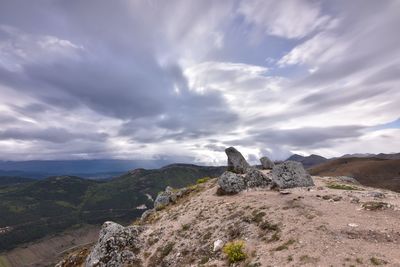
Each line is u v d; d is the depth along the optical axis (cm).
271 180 4350
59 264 4616
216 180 5538
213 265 2609
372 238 2112
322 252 2050
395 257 1814
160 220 4341
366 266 1775
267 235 2636
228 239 2973
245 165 5469
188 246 3234
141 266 3341
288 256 2139
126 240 3828
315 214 2689
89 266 3700
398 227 2200
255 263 2250
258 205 3356
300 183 4066
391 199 2977
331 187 4100
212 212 3734
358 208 2703
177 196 5362
